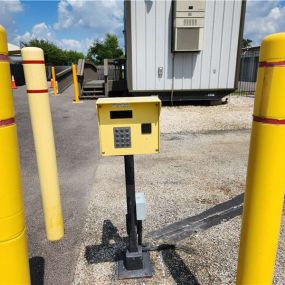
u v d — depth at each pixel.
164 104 9.67
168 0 8.34
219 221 2.77
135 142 1.83
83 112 8.73
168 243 2.43
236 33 8.78
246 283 1.50
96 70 16.14
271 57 1.18
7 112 1.16
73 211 3.00
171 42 8.66
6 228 1.23
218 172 4.00
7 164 1.19
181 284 2.00
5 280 1.28
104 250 2.37
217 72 9.05
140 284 2.00
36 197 3.37
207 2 8.40
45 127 2.28
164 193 3.36
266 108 1.23
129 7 8.31
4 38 1.13
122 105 1.75
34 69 2.16
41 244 2.47
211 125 6.77
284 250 2.31
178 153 4.86
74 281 2.05
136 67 8.78
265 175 1.29
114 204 3.13
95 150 5.12
